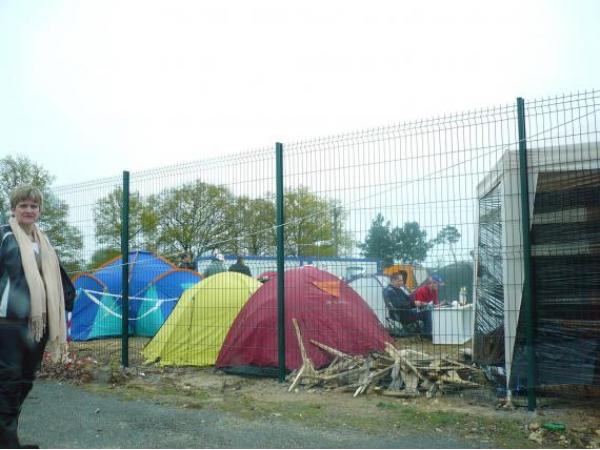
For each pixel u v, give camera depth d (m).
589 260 6.12
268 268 8.05
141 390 7.35
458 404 6.30
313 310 7.80
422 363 6.98
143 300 10.42
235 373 8.23
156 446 4.95
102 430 5.47
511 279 6.23
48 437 5.25
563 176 6.18
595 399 6.26
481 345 7.09
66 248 10.07
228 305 8.78
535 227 6.31
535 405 5.96
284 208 7.77
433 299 6.88
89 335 10.62
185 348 9.01
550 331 6.18
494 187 6.69
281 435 5.24
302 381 7.37
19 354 4.43
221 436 5.23
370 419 5.74
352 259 7.22
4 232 4.52
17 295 4.41
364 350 7.39
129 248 9.38
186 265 9.02
